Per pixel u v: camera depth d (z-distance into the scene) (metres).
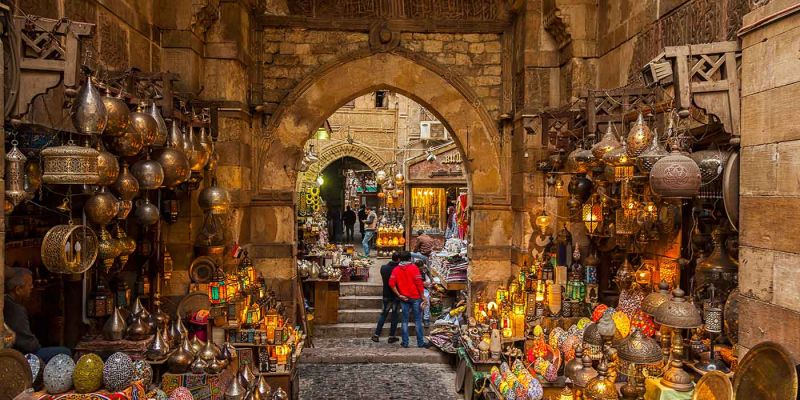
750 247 2.79
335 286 8.70
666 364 3.43
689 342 3.57
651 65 3.16
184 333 4.23
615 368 3.59
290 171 6.85
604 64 5.64
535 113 6.30
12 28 2.59
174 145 3.93
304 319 7.39
